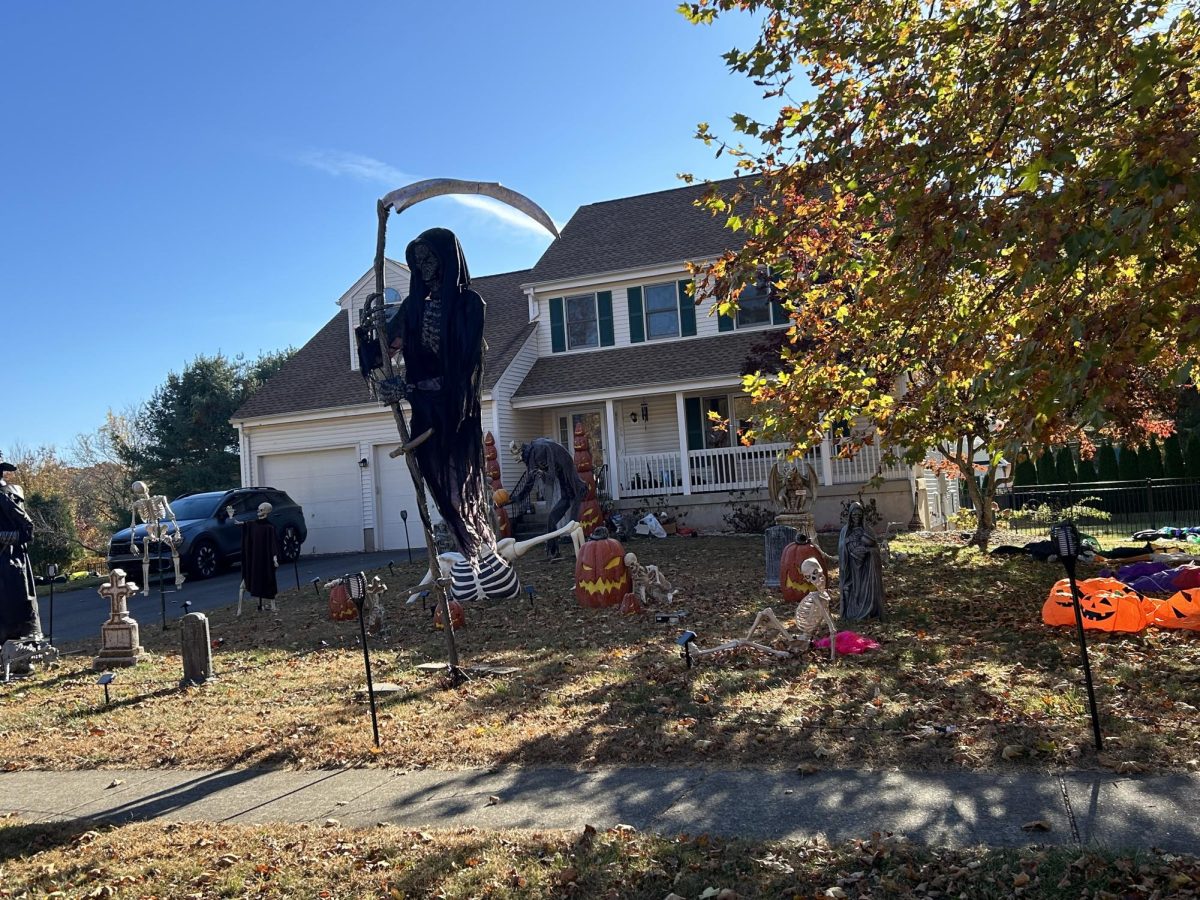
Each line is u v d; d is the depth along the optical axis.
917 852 4.31
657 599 12.38
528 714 7.45
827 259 8.88
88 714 9.00
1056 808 4.73
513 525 22.41
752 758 5.95
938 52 7.52
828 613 8.53
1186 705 6.32
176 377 45.53
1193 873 3.88
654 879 4.29
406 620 12.84
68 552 32.06
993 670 7.64
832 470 20.52
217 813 5.94
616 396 22.77
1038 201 5.43
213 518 21.75
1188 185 4.64
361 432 25.16
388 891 4.42
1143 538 16.38
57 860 5.27
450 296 9.09
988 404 5.92
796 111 7.90
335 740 7.28
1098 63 6.83
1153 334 6.11
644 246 25.08
